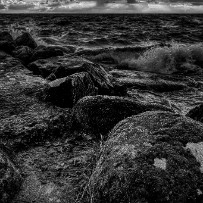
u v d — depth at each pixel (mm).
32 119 4035
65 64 6555
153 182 1858
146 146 2131
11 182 2461
